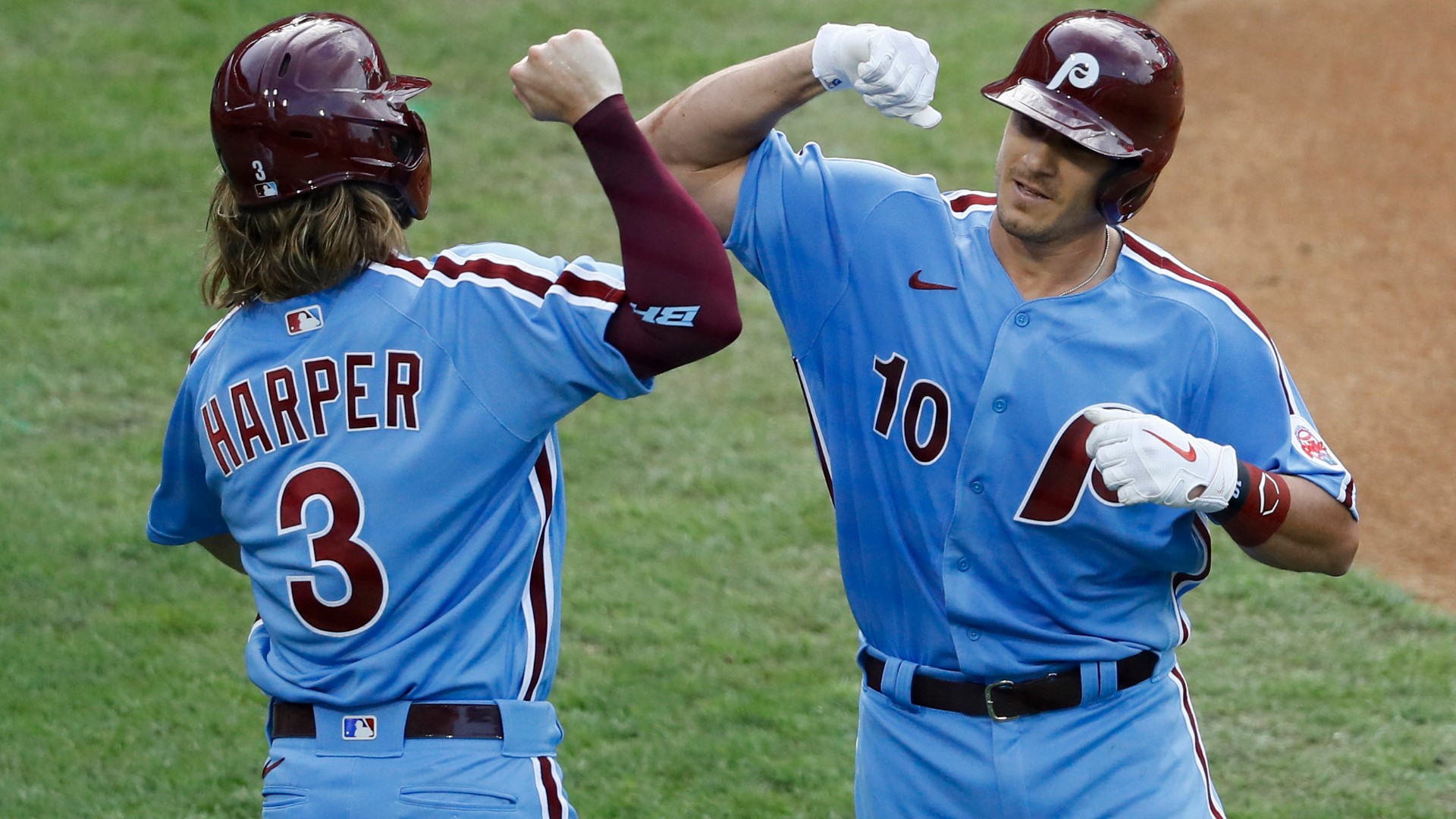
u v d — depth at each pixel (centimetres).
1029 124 998
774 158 1117
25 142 3666
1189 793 1107
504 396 942
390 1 4616
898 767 1129
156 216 3378
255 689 1875
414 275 961
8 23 4278
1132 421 962
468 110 4022
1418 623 2133
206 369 1005
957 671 1098
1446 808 1700
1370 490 2566
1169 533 1045
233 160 932
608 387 955
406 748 946
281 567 954
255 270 958
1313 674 1992
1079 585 1062
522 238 3356
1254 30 4747
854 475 1102
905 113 1026
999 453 1041
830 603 2138
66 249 3198
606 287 941
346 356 945
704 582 2181
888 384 1077
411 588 946
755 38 4503
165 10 4434
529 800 954
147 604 2061
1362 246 3556
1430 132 4112
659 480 2486
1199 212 3741
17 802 1611
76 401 2639
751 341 3036
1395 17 4809
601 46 932
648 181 924
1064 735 1078
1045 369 1034
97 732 1759
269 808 968
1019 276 1058
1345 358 3062
